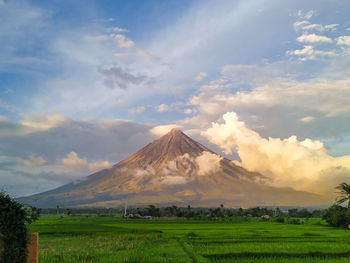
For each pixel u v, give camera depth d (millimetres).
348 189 80812
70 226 67062
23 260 15773
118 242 37938
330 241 40156
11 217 15664
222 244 35969
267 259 26312
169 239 42031
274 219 122500
